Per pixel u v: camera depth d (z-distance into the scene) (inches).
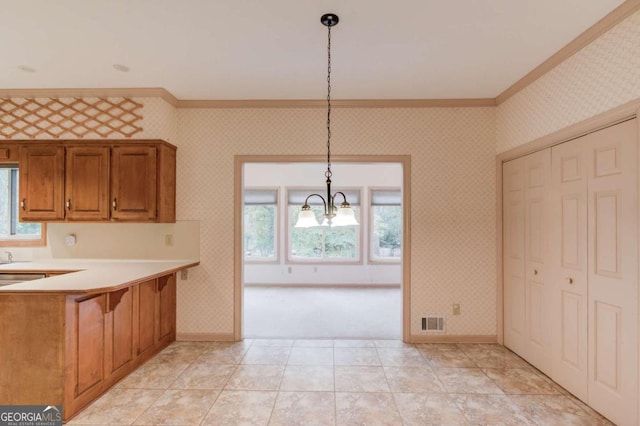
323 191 264.8
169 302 135.2
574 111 93.8
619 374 81.2
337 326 160.9
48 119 128.5
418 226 137.3
